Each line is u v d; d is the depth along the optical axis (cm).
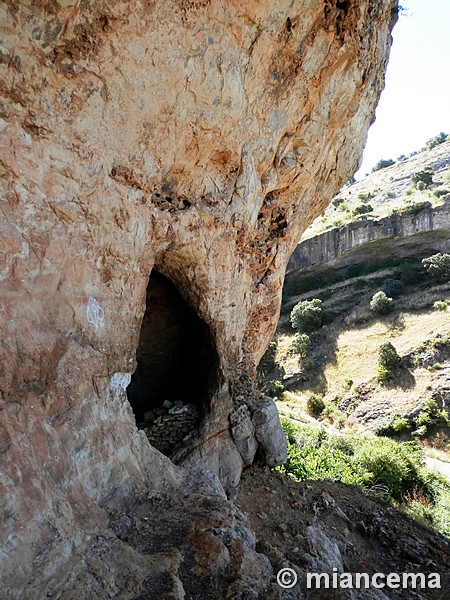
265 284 604
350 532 514
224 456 530
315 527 460
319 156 569
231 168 445
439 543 534
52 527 219
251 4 352
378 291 2977
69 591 210
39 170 245
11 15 220
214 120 381
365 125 661
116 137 304
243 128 425
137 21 281
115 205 317
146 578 243
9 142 226
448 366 2097
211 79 354
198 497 341
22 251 232
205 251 446
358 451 1081
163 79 318
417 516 648
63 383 265
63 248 264
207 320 498
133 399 632
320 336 2747
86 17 253
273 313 642
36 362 237
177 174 388
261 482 573
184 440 521
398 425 1853
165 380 624
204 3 320
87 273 292
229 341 534
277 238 595
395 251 3269
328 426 1898
